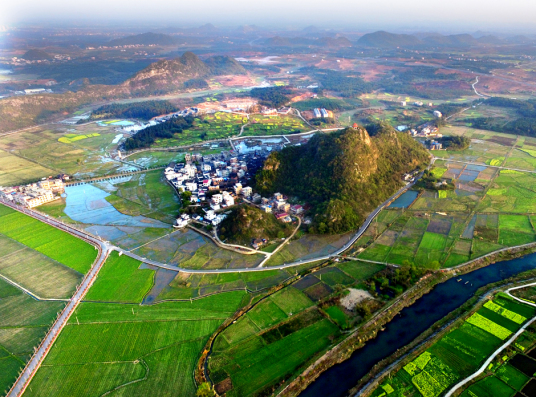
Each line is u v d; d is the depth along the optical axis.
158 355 147.62
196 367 141.38
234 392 130.88
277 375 137.25
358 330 156.12
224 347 150.75
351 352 147.75
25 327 166.25
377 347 150.25
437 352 144.38
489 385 129.62
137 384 134.88
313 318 165.25
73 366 143.75
